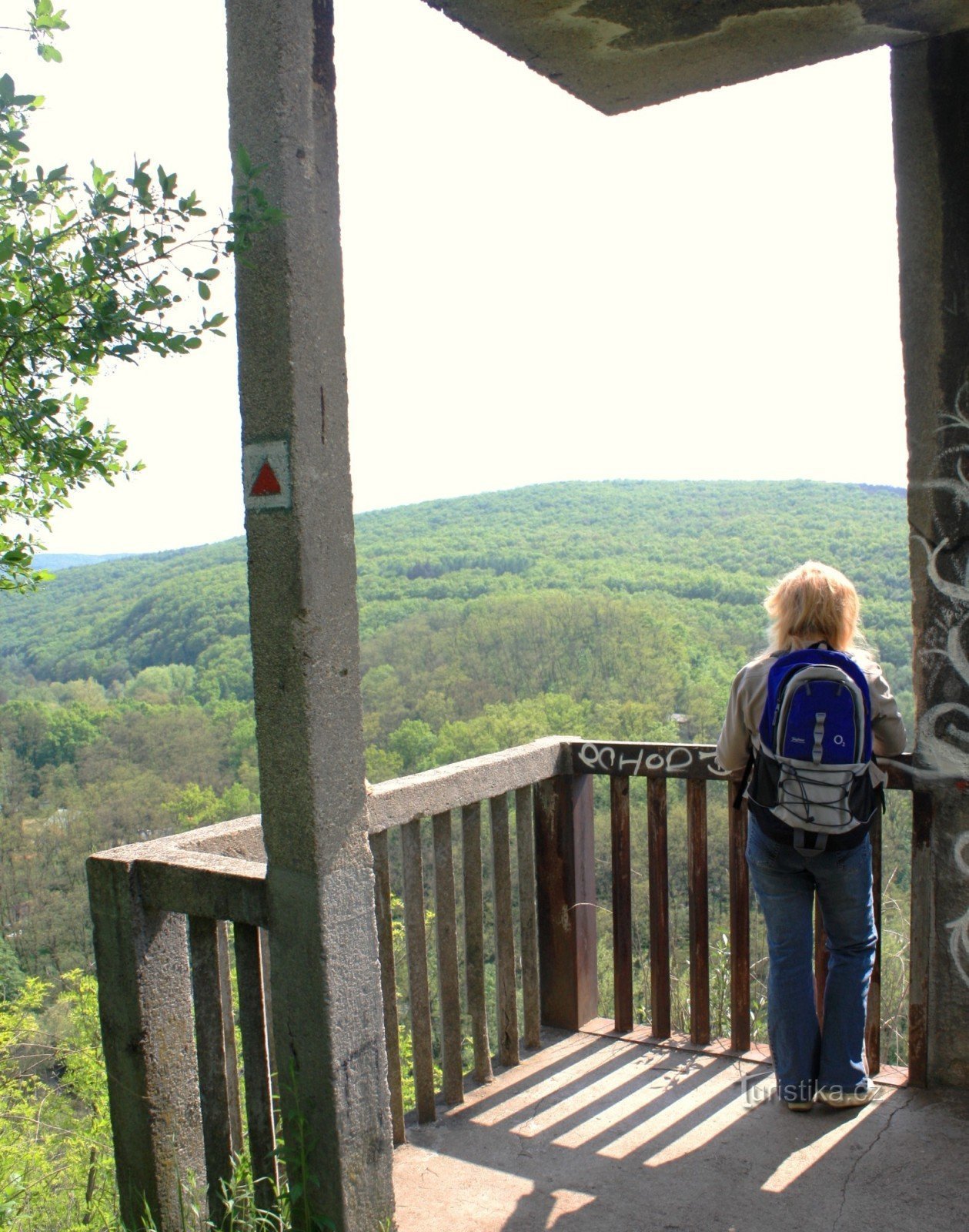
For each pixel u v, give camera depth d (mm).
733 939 3020
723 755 2598
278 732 1856
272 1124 2113
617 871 3170
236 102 1776
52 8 1951
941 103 2586
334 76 1845
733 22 2445
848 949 2553
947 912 2672
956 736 2646
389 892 2633
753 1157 2439
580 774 3227
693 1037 3113
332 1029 1869
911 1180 2295
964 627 2627
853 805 2355
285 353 1758
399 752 34125
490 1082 2949
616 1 2328
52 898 26344
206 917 2076
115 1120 2207
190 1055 2244
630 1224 2199
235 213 1717
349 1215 1926
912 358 2684
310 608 1807
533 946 3172
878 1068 2828
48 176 1864
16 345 1812
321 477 1821
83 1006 10281
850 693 2326
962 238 2592
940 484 2658
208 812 32906
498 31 2477
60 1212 2627
